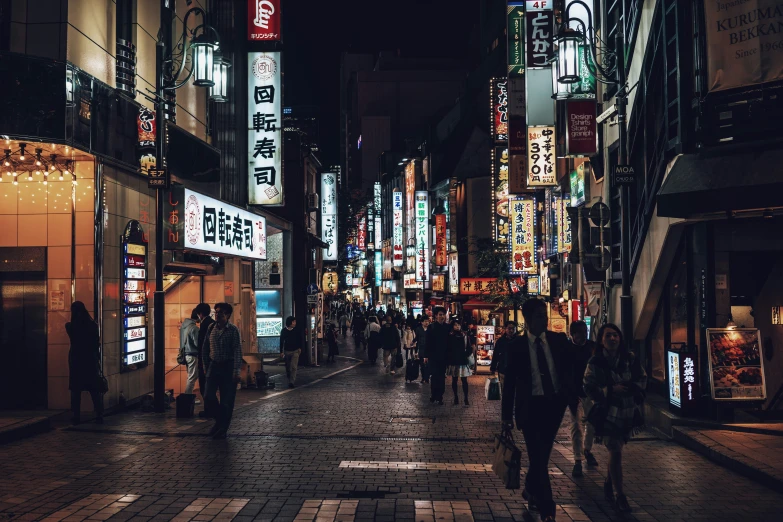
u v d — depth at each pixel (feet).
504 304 92.94
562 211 74.18
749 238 38.09
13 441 34.76
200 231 54.13
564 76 41.88
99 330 42.93
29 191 43.42
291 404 50.44
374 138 318.65
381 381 70.23
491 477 28.07
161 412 45.09
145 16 51.85
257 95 70.03
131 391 47.37
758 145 35.99
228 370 36.45
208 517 22.20
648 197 47.16
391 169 280.92
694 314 39.52
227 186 67.97
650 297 47.50
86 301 42.88
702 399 37.24
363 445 34.55
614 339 24.26
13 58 38.01
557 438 37.60
